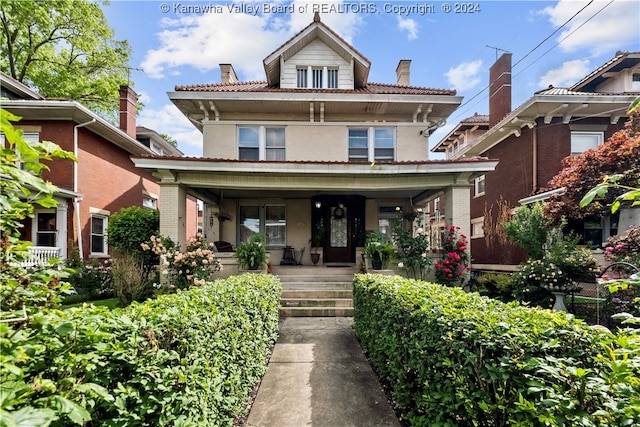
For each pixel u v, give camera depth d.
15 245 1.54
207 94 10.11
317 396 3.44
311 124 11.20
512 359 1.54
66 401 1.13
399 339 3.02
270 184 8.65
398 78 13.51
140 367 1.57
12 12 14.19
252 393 3.52
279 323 6.54
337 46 11.53
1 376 1.12
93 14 16.53
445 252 8.34
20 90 11.36
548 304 6.59
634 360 1.24
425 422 2.29
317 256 11.37
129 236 9.58
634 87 11.17
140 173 14.74
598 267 6.43
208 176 8.44
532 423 1.39
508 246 11.94
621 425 1.14
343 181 8.70
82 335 1.42
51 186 1.46
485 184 14.21
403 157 11.11
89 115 10.55
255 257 8.61
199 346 2.18
